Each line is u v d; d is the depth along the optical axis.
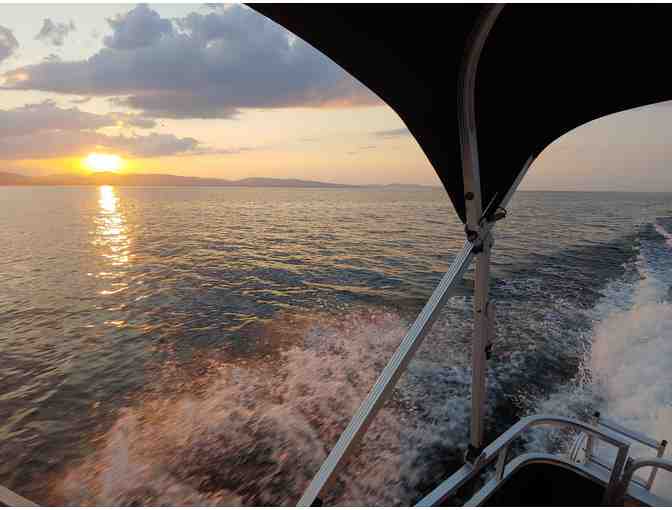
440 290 1.22
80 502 5.44
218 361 9.40
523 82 1.24
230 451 6.08
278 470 5.66
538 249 20.11
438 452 5.77
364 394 7.52
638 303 11.99
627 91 1.38
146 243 25.25
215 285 15.82
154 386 8.41
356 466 5.54
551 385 7.45
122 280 16.83
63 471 6.08
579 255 18.69
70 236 28.08
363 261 19.64
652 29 1.10
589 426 1.76
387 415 6.62
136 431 6.85
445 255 20.84
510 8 1.02
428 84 1.13
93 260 20.52
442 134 1.26
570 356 8.57
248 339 10.56
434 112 1.21
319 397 7.48
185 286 15.77
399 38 1.00
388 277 16.58
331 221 36.53
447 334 9.70
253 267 18.66
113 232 29.92
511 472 1.80
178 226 33.47
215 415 7.07
